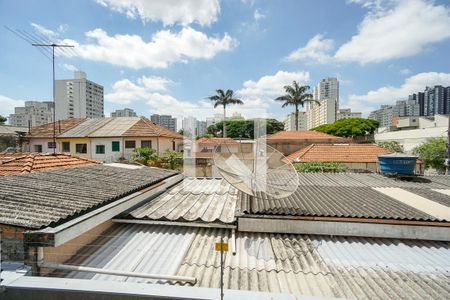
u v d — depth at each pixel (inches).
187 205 226.8
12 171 297.9
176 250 162.2
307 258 157.4
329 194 256.5
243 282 131.1
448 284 132.5
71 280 88.6
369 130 1552.7
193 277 129.7
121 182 242.2
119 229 190.4
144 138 1063.6
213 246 169.8
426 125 1444.4
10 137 1273.4
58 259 142.3
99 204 172.2
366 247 172.1
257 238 183.0
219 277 134.4
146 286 85.4
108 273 127.0
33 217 133.7
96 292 82.8
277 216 190.5
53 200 162.6
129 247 164.7
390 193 262.1
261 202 224.5
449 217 183.6
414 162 350.6
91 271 126.6
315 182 331.6
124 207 200.4
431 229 179.3
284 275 138.8
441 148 781.3
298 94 1510.8
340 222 186.1
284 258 156.4
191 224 191.2
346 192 266.4
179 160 943.0
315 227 188.2
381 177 369.7
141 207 218.1
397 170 353.1
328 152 724.0
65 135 1091.9
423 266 150.0
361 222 184.1
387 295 122.0
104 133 1079.0
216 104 1583.4
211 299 79.7
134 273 126.7
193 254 159.0
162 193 273.1
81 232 144.3
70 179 223.6
